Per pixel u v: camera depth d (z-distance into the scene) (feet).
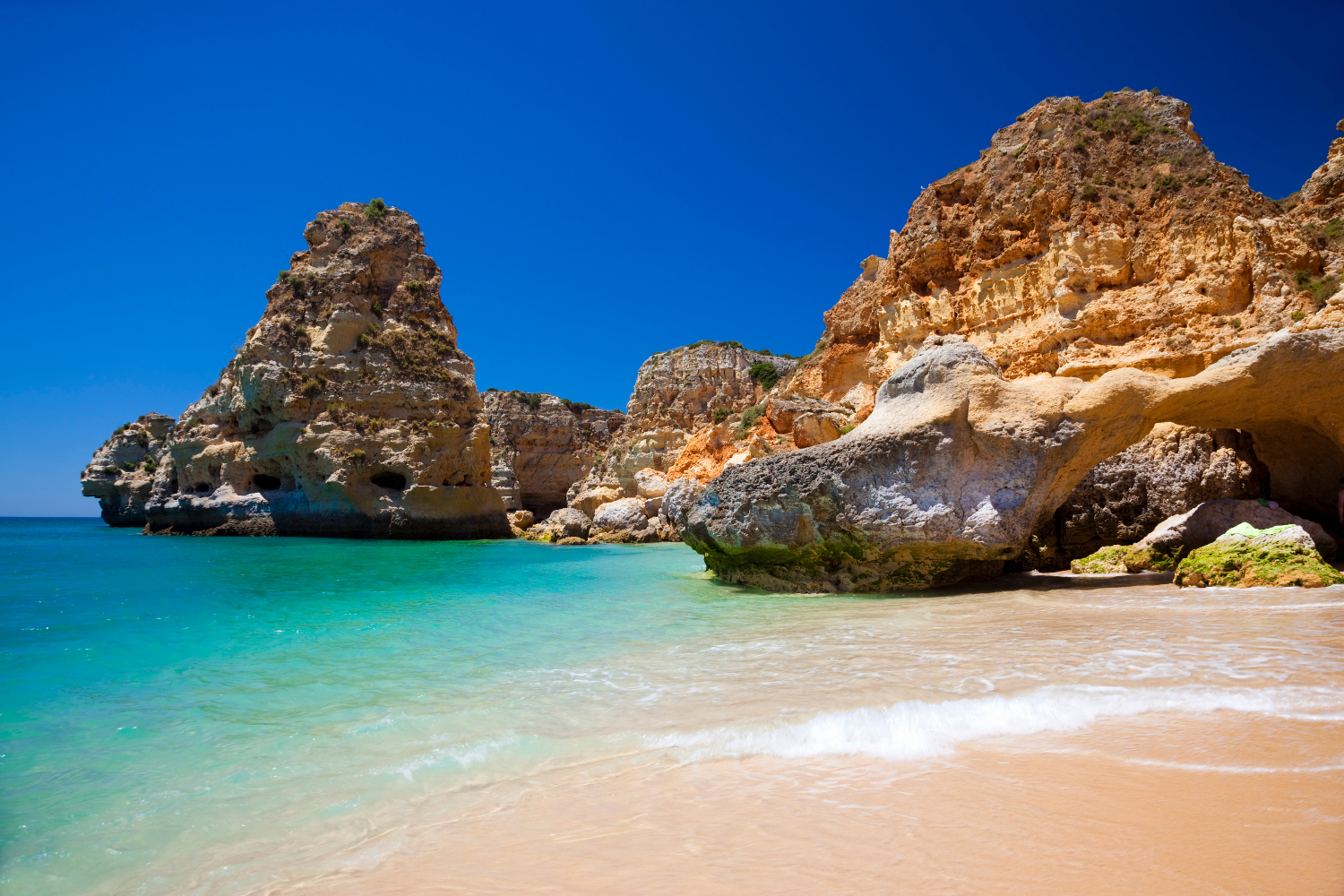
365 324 134.31
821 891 9.94
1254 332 66.85
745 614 38.27
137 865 12.38
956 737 16.22
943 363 43.32
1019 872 10.15
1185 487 49.88
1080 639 25.85
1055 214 88.94
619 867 11.07
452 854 11.97
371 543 112.57
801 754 15.84
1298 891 9.20
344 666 26.55
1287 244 70.64
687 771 15.14
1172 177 82.12
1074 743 15.52
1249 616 29.01
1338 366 39.47
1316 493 46.65
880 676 22.04
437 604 44.19
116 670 26.17
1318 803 11.96
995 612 33.58
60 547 100.58
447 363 140.46
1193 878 9.68
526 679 23.99
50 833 13.58
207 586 53.57
